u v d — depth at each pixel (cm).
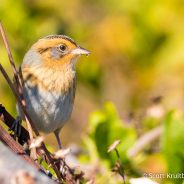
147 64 1527
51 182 429
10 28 1387
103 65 1522
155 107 1116
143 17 1536
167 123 877
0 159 425
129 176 988
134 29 1534
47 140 1483
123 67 1526
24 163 429
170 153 871
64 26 1513
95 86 1523
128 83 1523
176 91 1483
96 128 1020
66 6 1538
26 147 738
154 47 1524
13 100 1342
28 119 663
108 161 996
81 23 1534
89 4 1568
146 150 1063
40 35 1430
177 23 1517
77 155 1027
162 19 1526
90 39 1524
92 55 1517
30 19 1432
